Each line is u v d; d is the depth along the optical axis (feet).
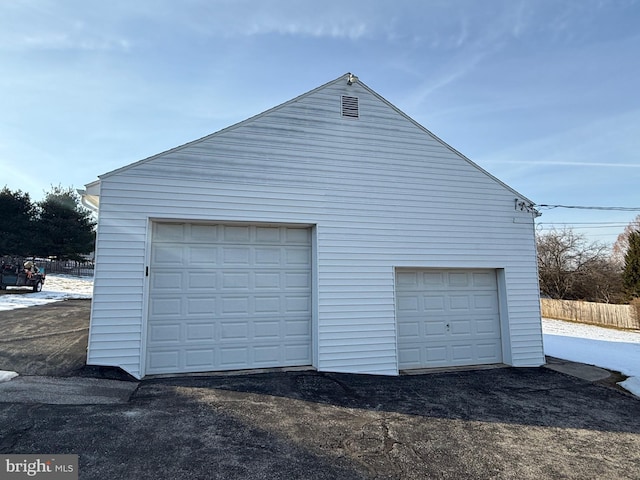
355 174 23.90
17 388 14.97
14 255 79.41
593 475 11.04
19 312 35.50
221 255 21.57
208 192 21.02
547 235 93.66
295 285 22.71
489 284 26.78
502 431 14.30
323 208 23.00
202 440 11.85
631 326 52.60
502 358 26.18
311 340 22.49
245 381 18.84
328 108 23.90
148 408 14.37
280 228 22.88
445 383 21.03
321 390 18.25
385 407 16.46
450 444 12.85
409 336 24.62
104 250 19.02
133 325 18.99
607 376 23.82
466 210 25.98
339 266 22.85
